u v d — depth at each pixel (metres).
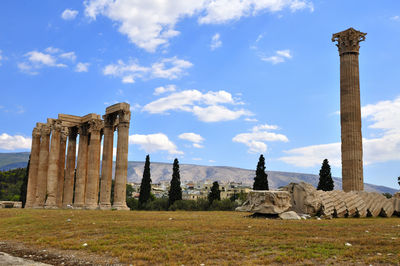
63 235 23.16
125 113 50.19
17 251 19.78
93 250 18.45
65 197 62.03
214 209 71.94
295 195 33.88
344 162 49.78
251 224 25.16
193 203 75.19
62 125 61.03
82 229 25.05
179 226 24.31
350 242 17.89
